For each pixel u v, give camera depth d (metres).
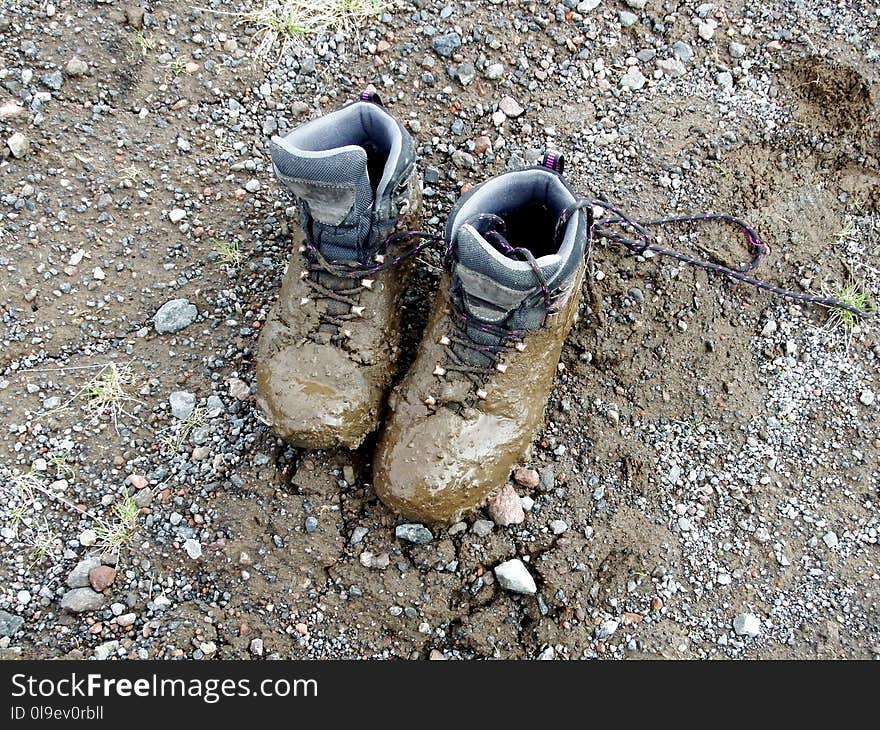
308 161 1.64
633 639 1.89
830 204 2.33
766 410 2.13
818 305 2.22
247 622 1.87
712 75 2.44
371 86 2.39
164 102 2.33
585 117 2.38
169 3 2.42
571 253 1.70
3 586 1.85
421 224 2.08
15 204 2.16
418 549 1.91
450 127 2.34
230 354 2.09
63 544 1.90
